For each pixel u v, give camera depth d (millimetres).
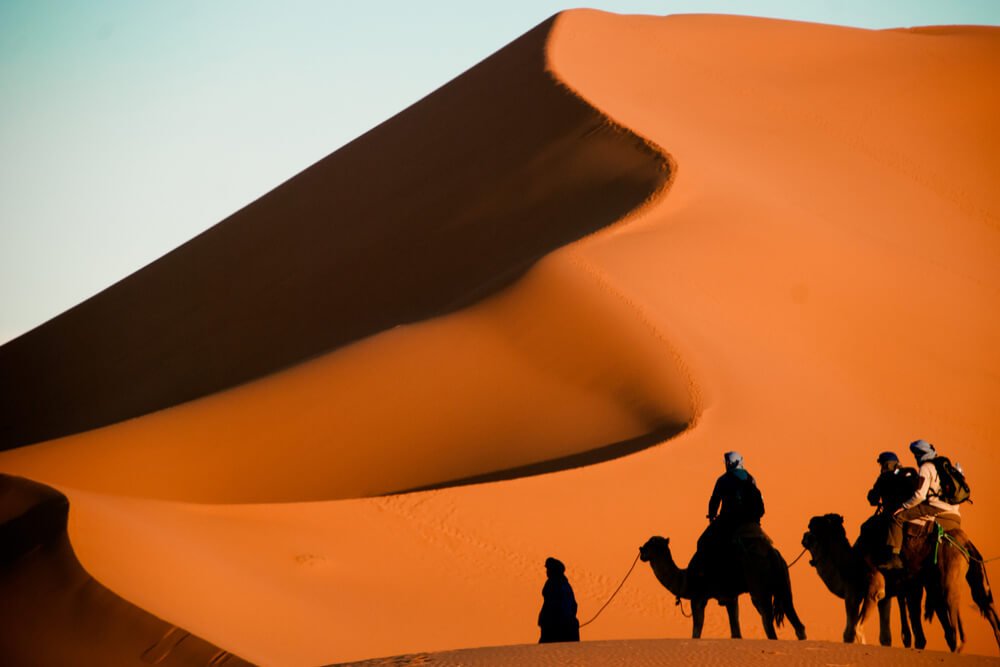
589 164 125062
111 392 143000
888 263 105875
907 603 43438
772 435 70000
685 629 55812
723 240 97938
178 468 82688
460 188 143250
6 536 52594
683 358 76000
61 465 87375
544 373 79312
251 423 85562
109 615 44406
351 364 88312
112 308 174250
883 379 85125
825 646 30828
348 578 58000
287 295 142625
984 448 77938
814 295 94125
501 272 112625
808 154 143125
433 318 94688
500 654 30734
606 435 70812
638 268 90188
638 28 181125
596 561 60000
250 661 42531
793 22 193125
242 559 58375
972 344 94500
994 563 65062
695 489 64375
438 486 70562
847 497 65625
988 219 135875
